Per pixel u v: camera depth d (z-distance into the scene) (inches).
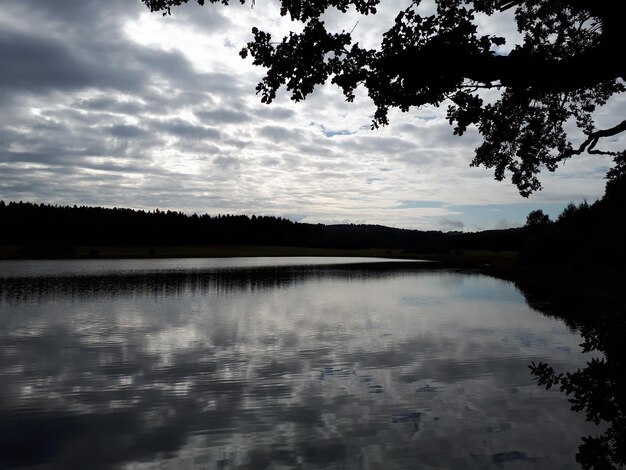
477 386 418.3
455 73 189.8
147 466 272.8
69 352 553.0
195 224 5472.4
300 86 212.4
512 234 4965.6
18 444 301.7
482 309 925.2
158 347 581.0
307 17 213.5
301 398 388.5
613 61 171.9
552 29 266.2
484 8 233.5
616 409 150.4
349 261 3489.2
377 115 218.2
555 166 281.9
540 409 359.6
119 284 1455.5
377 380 438.9
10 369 477.4
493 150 288.8
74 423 335.9
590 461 153.4
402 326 733.9
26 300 1046.4
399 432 319.0
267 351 559.2
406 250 4997.5
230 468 269.0
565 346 577.6
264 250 5000.0
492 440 303.4
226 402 379.2
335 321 784.3
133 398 390.6
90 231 4643.2
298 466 270.8
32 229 4360.2
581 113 288.0
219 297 1138.7
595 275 1307.8
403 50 193.8
